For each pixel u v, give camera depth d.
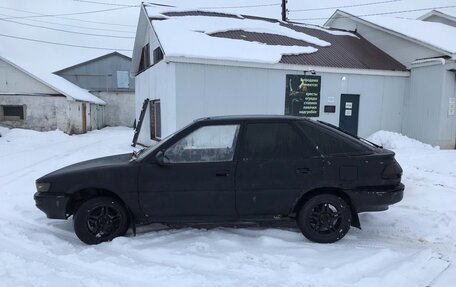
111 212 4.84
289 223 5.52
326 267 3.96
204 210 4.73
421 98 14.34
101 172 4.74
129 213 4.83
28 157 13.09
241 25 16.00
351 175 4.68
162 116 12.91
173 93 11.79
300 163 4.70
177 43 12.52
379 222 5.55
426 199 6.79
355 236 5.02
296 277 3.75
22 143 18.45
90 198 4.84
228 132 4.80
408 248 4.61
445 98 13.52
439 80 13.58
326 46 15.80
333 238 4.72
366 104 14.49
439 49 13.41
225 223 4.97
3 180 8.96
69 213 4.92
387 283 3.61
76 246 4.73
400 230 5.24
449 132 13.76
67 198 4.75
